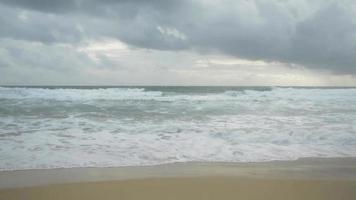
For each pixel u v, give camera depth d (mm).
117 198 4910
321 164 7031
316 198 4945
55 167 6566
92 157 7336
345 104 18281
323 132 10234
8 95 19891
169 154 7703
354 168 6699
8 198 4852
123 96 21453
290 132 10211
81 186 5414
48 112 14070
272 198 4934
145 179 5816
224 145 8633
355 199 4918
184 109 15664
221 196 5008
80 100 18922
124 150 7980
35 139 8906
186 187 5410
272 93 23938
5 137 9070
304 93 24062
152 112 14570
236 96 22266
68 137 9250
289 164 7016
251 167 6738
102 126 11016
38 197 4914
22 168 6453
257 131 10367
